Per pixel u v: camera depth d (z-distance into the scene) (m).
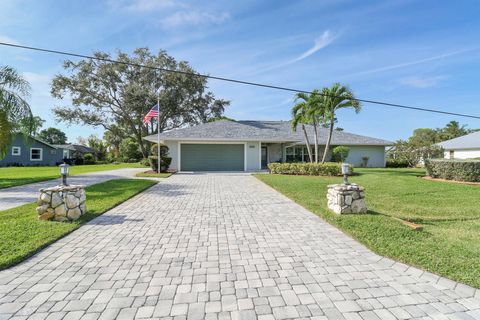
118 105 32.12
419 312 2.47
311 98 16.27
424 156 23.23
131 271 3.25
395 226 5.02
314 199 7.86
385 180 12.12
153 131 34.03
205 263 3.50
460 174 11.60
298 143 22.48
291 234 4.72
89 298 2.65
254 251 3.93
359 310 2.49
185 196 8.66
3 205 7.04
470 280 3.01
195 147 20.64
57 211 5.31
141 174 16.03
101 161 41.81
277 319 2.35
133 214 6.17
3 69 11.75
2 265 3.30
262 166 23.34
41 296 2.69
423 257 3.62
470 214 6.38
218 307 2.52
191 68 32.19
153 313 2.41
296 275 3.17
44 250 3.91
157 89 32.19
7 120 11.61
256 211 6.52
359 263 3.52
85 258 3.64
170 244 4.20
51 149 34.00
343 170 6.20
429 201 7.81
